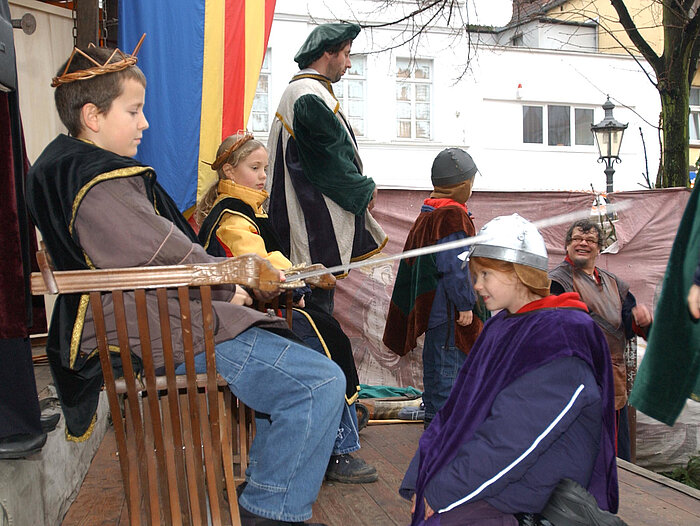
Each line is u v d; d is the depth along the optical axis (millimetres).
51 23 4234
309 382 2148
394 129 17172
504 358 1872
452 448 1880
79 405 2113
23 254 2162
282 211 3443
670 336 1968
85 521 2594
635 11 16344
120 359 2152
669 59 7887
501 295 1961
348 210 3350
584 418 1835
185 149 4543
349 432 3064
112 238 1948
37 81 4176
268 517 2123
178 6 4480
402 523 2625
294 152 3428
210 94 4617
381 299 5785
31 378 2182
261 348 2166
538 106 18266
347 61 3598
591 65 18281
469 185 3875
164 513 2123
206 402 2246
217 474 2139
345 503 2822
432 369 3877
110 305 2037
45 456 2414
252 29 4879
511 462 1740
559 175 18469
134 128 2143
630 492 3199
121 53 2160
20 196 2182
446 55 17078
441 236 3668
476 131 17750
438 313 3758
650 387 2025
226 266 1946
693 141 18156
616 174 18609
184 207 4586
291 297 2834
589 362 1792
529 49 17391
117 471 3154
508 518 1863
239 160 2865
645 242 6465
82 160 1980
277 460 2137
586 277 4062
